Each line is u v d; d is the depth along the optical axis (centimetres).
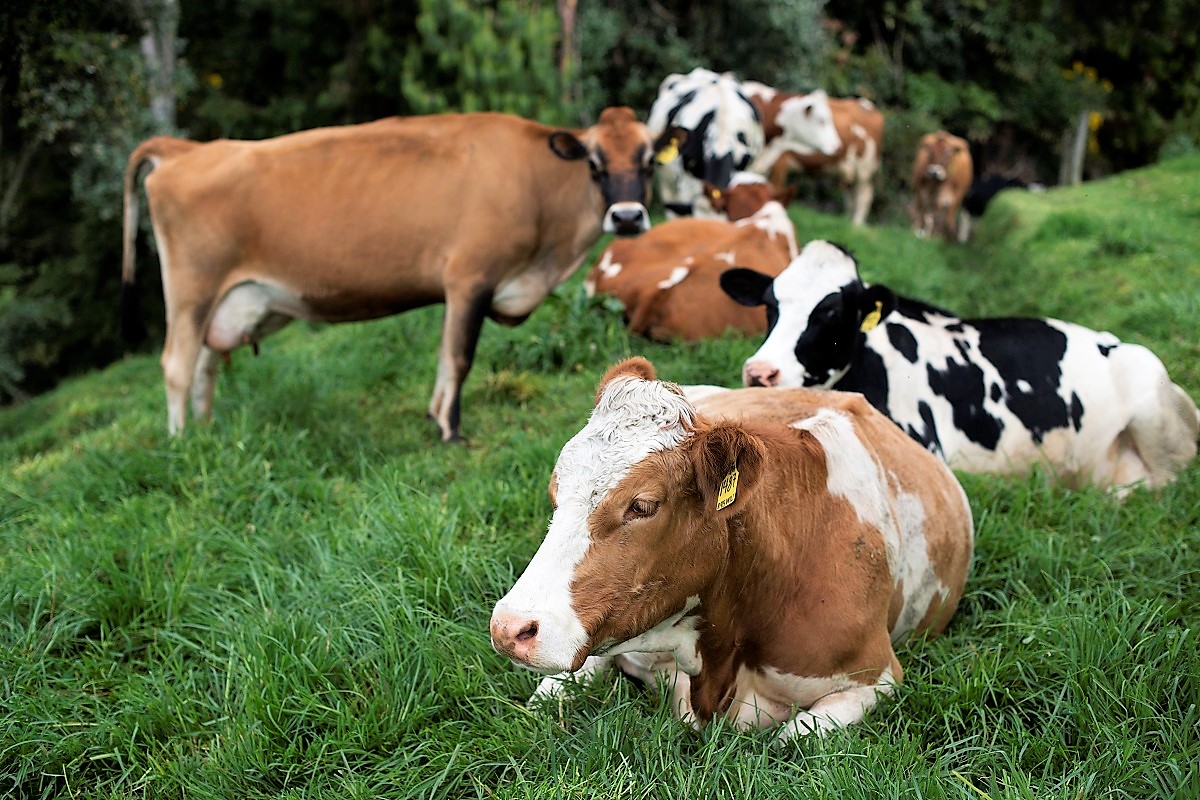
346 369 750
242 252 598
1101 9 2519
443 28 1302
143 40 1373
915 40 2323
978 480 471
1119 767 283
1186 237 1059
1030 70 2420
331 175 596
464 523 456
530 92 1253
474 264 609
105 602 400
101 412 896
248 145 606
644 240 818
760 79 1820
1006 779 276
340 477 541
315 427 625
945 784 281
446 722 323
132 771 326
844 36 2172
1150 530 441
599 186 634
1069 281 945
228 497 506
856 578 315
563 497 270
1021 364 516
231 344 618
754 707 319
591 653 277
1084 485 513
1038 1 2406
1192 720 304
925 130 2106
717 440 267
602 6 1719
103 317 1734
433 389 711
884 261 1027
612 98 1770
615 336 732
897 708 319
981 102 2402
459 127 617
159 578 416
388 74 1500
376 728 322
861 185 1495
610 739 300
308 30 1730
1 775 322
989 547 423
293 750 318
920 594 358
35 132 1203
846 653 312
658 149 662
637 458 268
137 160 618
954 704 317
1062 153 2720
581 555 265
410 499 452
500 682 342
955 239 1805
